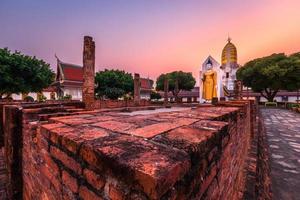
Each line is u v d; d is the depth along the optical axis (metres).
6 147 2.95
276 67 31.03
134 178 0.66
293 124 14.95
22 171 2.68
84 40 4.62
